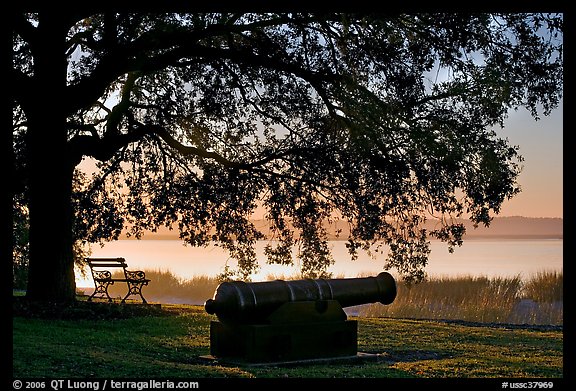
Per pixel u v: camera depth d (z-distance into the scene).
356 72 16.67
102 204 18.95
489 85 15.99
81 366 9.28
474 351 12.58
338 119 16.95
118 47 15.79
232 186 17.80
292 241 18.62
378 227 16.95
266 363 10.32
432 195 16.45
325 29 16.55
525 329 16.64
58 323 13.09
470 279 26.64
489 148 16.41
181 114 18.11
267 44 16.64
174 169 18.86
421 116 16.27
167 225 18.48
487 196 16.45
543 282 25.48
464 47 15.79
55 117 15.87
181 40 15.86
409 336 14.19
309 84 17.09
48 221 15.88
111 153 17.12
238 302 10.37
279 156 17.09
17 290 23.48
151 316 15.12
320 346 10.82
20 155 18.55
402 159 16.47
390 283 11.55
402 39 16.58
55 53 15.77
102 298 18.34
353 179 16.56
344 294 11.15
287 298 10.72
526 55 16.11
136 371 9.23
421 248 17.08
